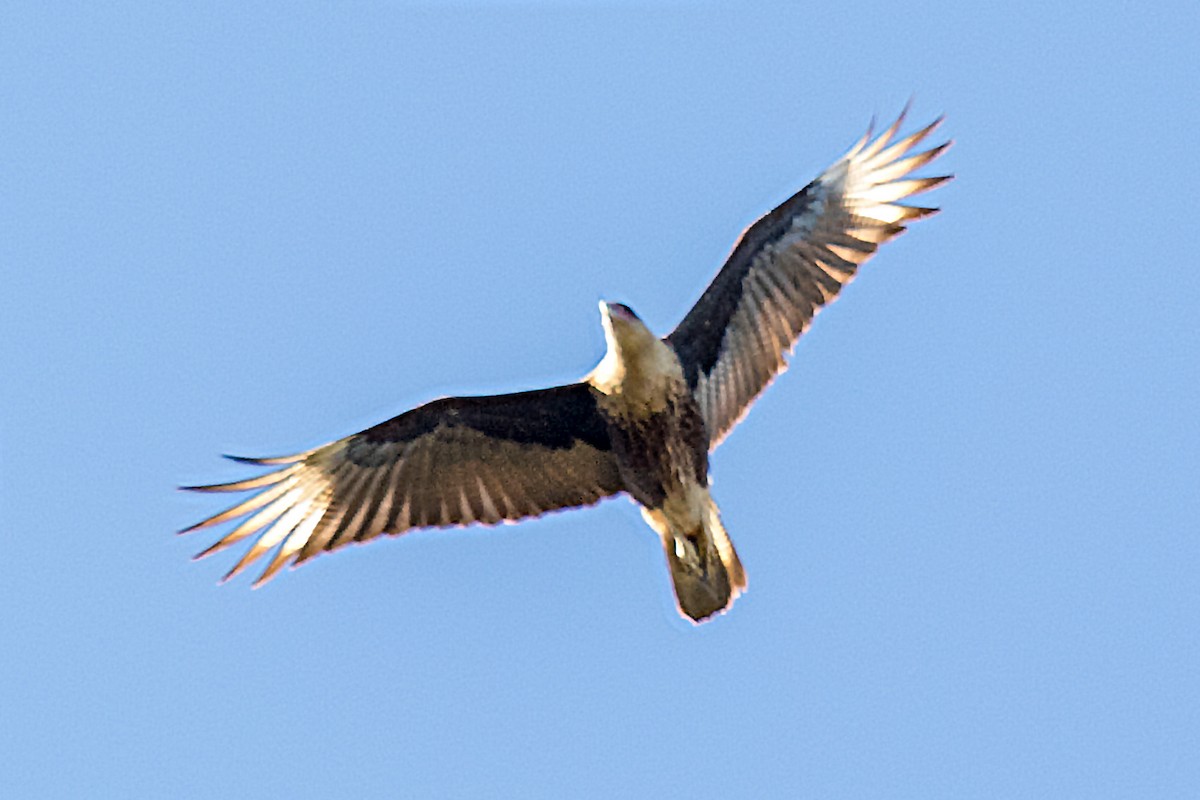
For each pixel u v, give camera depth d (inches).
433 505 531.5
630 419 519.5
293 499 518.6
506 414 529.0
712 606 526.3
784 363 532.7
